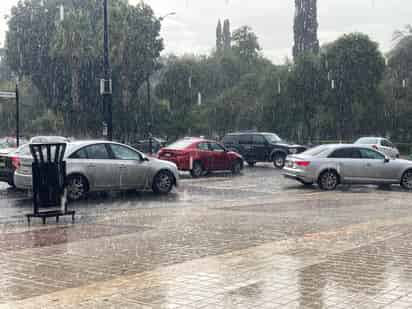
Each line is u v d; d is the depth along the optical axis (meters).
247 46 69.56
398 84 48.00
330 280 6.15
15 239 8.96
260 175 24.22
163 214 12.05
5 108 60.44
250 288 5.84
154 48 45.88
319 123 44.34
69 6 50.84
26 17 51.66
